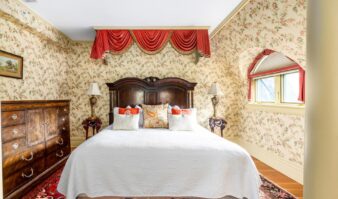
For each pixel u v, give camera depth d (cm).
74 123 429
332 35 64
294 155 277
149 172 197
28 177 229
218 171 197
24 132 221
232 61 398
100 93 414
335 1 63
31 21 296
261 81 381
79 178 194
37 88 331
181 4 284
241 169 200
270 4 241
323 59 66
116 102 408
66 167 202
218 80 434
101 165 197
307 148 74
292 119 280
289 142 286
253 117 381
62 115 314
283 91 320
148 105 371
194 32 382
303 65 254
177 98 409
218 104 439
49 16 319
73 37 416
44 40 350
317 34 68
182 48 391
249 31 307
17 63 283
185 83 409
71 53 427
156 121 340
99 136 246
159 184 196
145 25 367
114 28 374
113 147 204
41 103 255
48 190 238
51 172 279
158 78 409
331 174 65
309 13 73
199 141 226
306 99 75
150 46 388
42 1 270
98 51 366
